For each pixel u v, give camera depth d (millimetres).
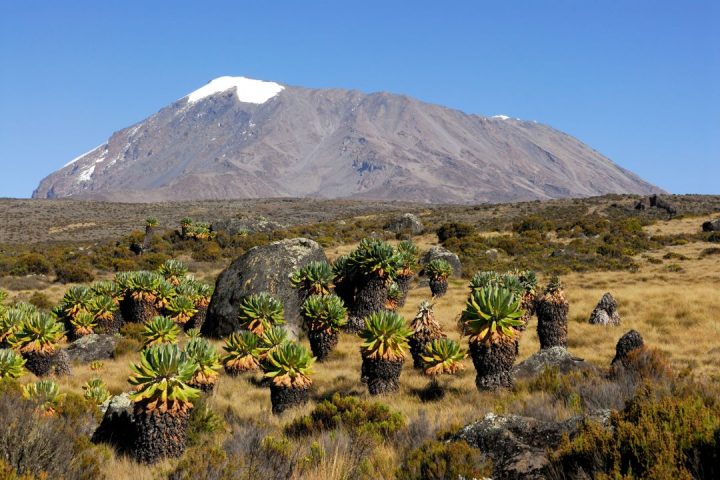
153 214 110000
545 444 6227
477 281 20703
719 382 9969
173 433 7844
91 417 9086
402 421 8484
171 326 18656
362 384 13617
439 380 13703
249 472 5750
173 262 29562
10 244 71500
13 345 15812
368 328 12836
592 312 21688
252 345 15273
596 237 54438
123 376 15484
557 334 16531
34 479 5055
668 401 5523
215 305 23531
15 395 7371
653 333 18859
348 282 22422
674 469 4320
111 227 89625
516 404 8875
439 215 86750
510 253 48438
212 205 132125
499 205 95562
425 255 40625
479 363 12039
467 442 6422
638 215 73500
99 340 19594
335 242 58938
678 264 38875
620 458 4781
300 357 11398
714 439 4605
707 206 76938
